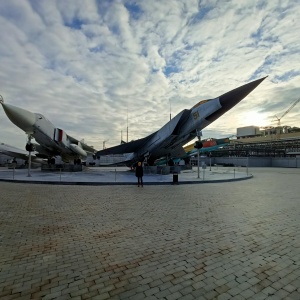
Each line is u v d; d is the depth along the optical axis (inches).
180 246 150.6
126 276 111.0
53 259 130.4
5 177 624.1
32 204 289.4
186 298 92.7
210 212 247.3
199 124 665.6
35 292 97.3
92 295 95.0
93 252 140.8
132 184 513.3
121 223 205.3
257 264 124.0
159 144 788.0
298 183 564.1
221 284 103.5
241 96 588.7
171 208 267.0
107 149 952.3
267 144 2249.0
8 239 163.6
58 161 1640.0
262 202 305.4
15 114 670.5
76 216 229.9
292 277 110.1
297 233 177.8
